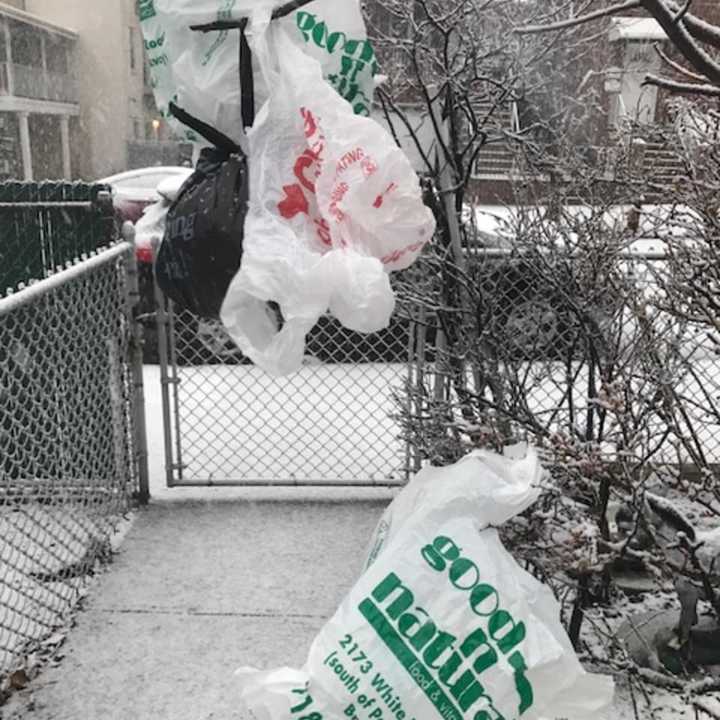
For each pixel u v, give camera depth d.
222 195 1.72
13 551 3.34
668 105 3.86
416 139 3.40
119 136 30.81
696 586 2.49
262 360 1.58
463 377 3.26
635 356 2.73
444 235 3.45
